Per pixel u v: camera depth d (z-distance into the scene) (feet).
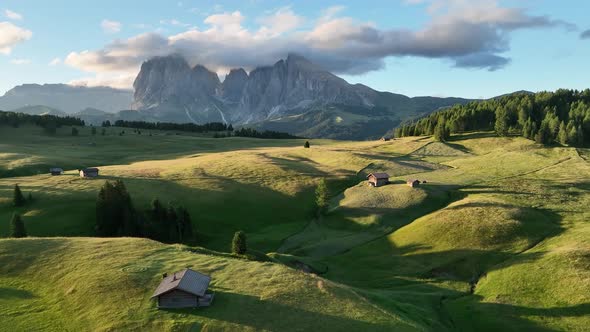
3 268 159.12
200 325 119.24
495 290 195.42
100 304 131.23
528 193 336.08
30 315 127.34
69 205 312.09
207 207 338.34
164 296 128.36
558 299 177.06
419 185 371.15
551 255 212.64
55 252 173.47
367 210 331.36
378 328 121.39
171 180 398.62
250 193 374.84
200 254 178.40
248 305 130.21
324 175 433.07
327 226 321.32
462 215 284.82
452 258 235.40
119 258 165.48
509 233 252.62
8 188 349.41
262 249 273.95
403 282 215.10
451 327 164.35
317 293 140.77
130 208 294.05
